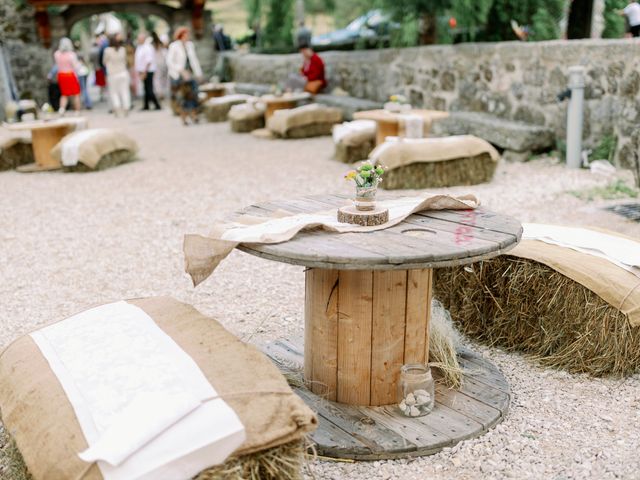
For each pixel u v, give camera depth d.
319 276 2.75
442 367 2.98
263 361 2.33
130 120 14.65
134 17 24.31
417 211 3.02
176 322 2.53
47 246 5.52
